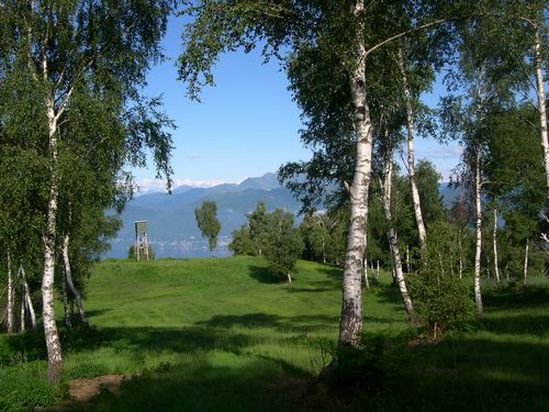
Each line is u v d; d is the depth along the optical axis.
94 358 17.94
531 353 12.34
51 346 14.52
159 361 16.39
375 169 25.02
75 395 12.94
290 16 11.62
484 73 24.08
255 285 73.44
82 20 15.34
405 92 19.86
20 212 13.95
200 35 10.40
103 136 14.58
